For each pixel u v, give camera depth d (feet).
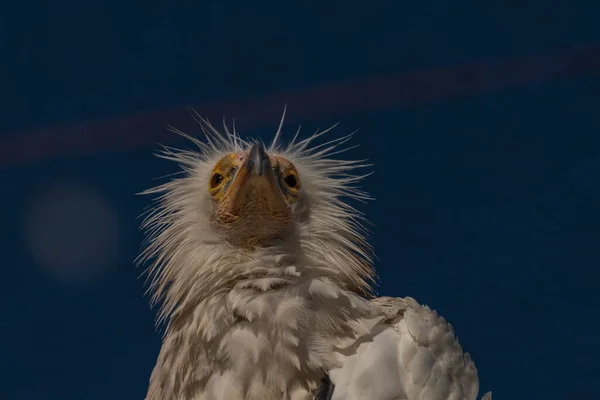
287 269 18.25
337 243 20.21
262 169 19.36
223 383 17.19
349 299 17.83
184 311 19.21
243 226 19.74
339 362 17.12
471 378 17.67
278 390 16.93
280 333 17.22
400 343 17.31
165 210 21.34
